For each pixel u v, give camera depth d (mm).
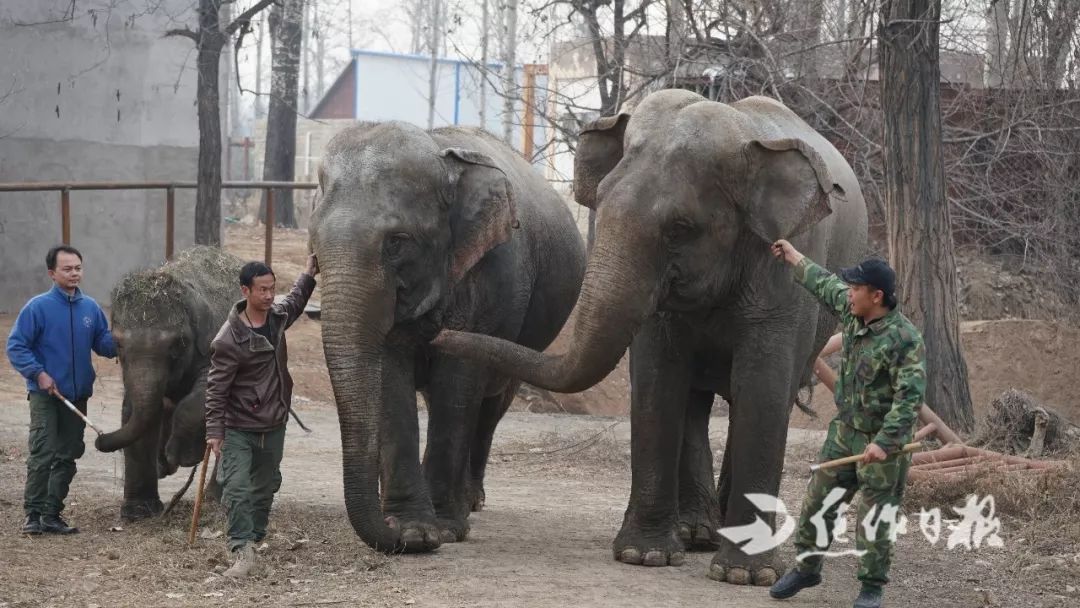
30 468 9555
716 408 20203
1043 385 18969
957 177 22125
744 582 8391
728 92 20422
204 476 8750
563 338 20344
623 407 21328
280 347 8789
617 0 22703
